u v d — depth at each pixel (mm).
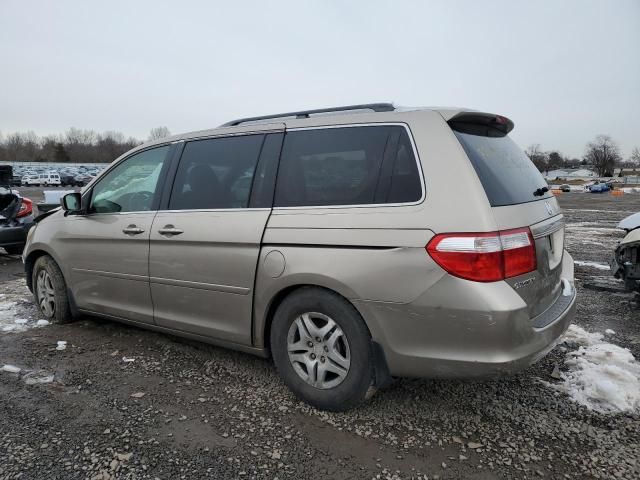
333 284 2822
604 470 2488
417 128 2824
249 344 3311
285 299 3094
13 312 5164
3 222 8055
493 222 2533
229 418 2977
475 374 2531
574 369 3602
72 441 2736
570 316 3018
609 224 14609
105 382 3467
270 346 3309
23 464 2527
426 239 2584
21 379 3518
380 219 2736
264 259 3107
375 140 2936
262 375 3561
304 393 3068
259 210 3219
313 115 3312
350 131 3045
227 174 3486
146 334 4453
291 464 2539
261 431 2836
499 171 2891
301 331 3053
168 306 3729
